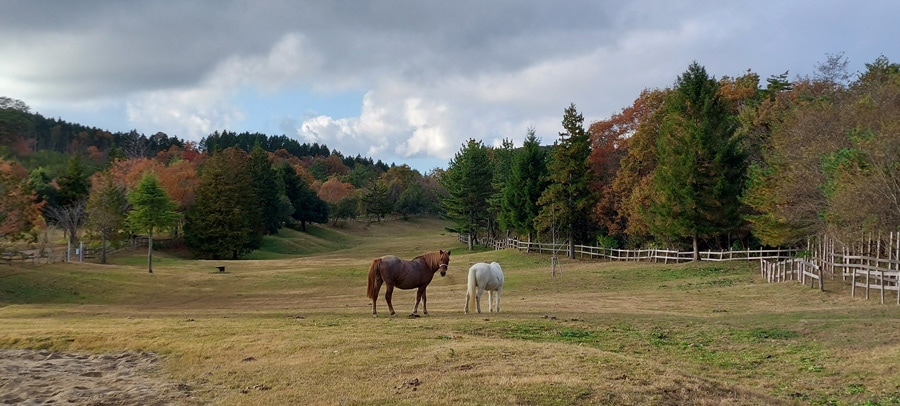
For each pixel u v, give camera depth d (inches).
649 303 916.6
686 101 1599.4
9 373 427.2
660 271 1437.0
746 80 2025.1
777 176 1227.2
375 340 505.4
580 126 1900.8
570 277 1421.0
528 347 463.2
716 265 1472.7
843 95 1373.0
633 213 1804.9
